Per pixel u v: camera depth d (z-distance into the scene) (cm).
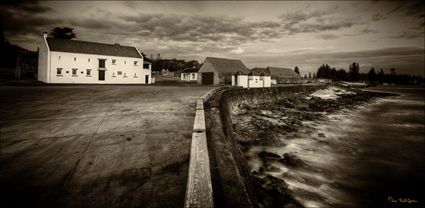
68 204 363
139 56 3953
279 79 7312
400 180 967
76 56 3256
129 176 450
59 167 486
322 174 999
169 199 375
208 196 279
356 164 1143
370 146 1488
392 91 8969
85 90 1948
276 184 843
